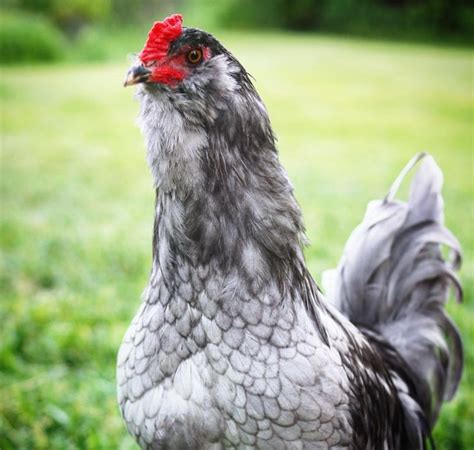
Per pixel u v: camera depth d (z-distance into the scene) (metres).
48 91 4.52
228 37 7.48
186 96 0.74
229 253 0.76
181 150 0.75
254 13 8.21
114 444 1.15
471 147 3.31
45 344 1.38
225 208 0.75
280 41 7.21
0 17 5.88
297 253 0.79
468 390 1.28
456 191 2.54
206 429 0.77
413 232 1.00
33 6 6.55
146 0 7.84
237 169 0.75
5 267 1.76
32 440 1.17
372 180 2.66
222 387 0.76
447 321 1.01
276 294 0.77
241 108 0.75
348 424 0.78
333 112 4.05
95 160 2.94
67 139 3.33
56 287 1.69
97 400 1.24
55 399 1.24
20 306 1.54
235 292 0.76
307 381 0.76
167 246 0.77
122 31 7.17
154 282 0.79
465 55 6.35
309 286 0.81
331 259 1.78
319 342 0.78
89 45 6.11
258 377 0.76
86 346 1.38
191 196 0.75
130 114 3.94
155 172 0.76
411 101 4.40
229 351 0.76
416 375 0.99
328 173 2.76
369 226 0.99
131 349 0.81
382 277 0.99
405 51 6.60
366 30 7.78
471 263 1.80
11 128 3.52
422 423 0.94
